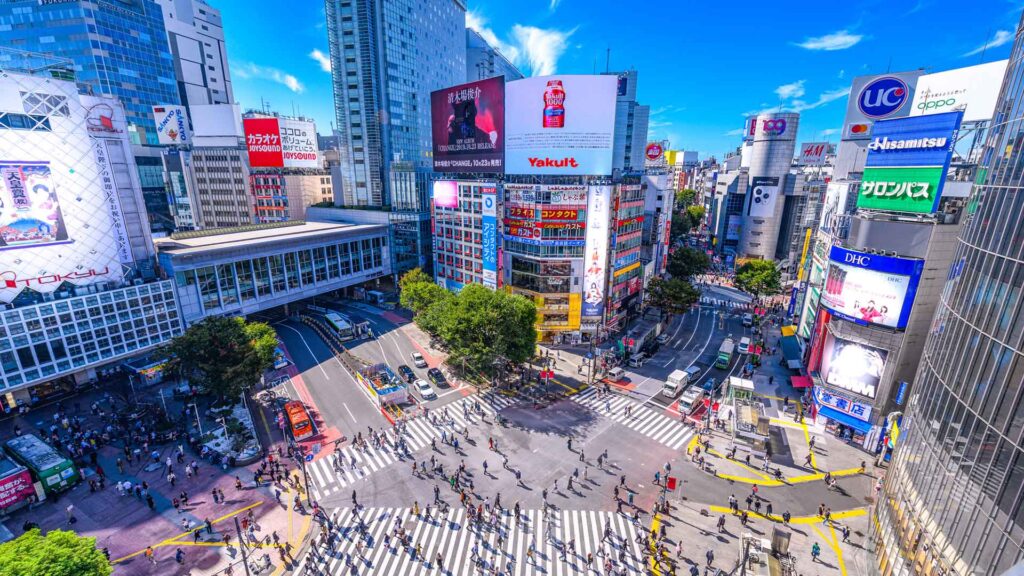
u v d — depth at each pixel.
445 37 146.25
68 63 61.03
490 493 45.31
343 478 47.44
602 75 72.50
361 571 37.00
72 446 49.72
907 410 38.22
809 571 36.81
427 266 108.50
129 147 66.00
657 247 106.94
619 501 43.91
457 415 59.19
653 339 83.00
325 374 70.56
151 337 67.19
